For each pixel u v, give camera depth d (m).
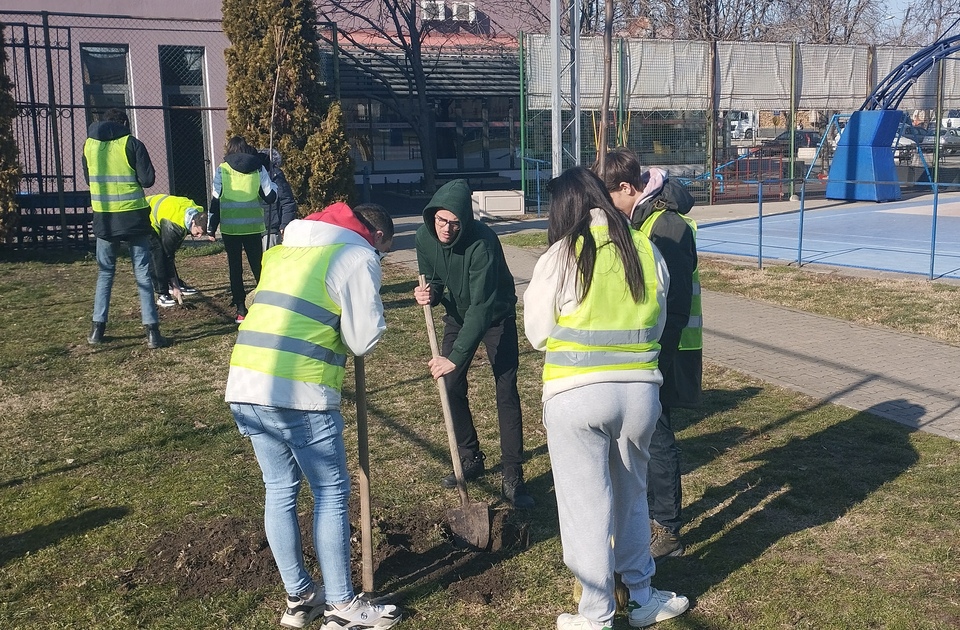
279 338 3.15
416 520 4.24
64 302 9.60
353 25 27.50
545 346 3.19
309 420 3.19
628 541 3.36
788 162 24.95
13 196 12.87
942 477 4.70
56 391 6.45
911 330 8.04
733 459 5.03
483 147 28.12
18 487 4.75
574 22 16.03
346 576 3.33
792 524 4.22
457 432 4.74
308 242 3.26
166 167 17.41
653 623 3.42
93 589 3.68
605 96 16.16
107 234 7.41
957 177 25.30
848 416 5.71
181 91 17.45
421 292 4.09
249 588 3.67
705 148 22.33
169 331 8.26
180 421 5.77
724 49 21.36
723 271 11.30
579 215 3.08
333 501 3.29
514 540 4.00
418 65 24.59
